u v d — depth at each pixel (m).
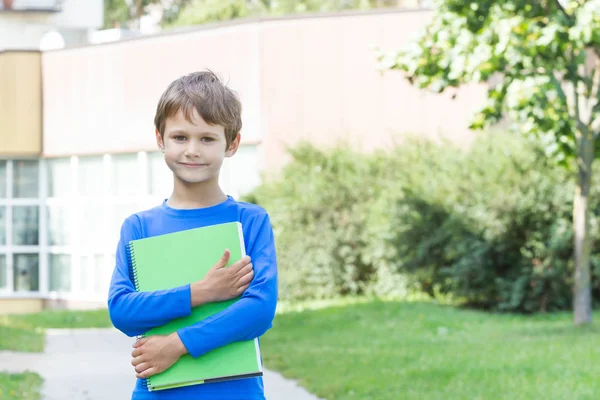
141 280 3.28
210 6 44.53
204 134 3.26
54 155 25.81
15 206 26.20
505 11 12.34
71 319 19.06
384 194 18.17
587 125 12.61
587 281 13.00
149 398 3.25
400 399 7.90
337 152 20.38
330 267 19.44
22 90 25.75
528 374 9.08
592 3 11.10
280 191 20.11
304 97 21.77
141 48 24.11
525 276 15.77
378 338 13.03
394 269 18.38
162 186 23.95
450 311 15.99
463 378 8.92
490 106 12.31
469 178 16.56
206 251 3.28
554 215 15.95
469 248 16.02
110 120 24.72
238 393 3.26
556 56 11.77
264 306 3.20
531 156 16.11
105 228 25.03
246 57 22.25
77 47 25.27
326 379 9.33
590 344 11.02
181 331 3.17
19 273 26.25
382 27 21.30
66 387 9.59
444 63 12.12
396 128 21.19
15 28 31.09
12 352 13.04
